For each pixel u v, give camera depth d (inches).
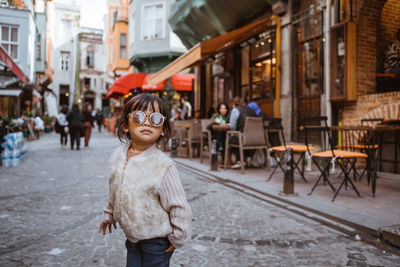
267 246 118.6
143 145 57.2
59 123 511.2
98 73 1836.9
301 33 342.3
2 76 459.2
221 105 344.2
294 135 347.6
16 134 345.1
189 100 700.7
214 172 274.2
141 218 55.2
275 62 370.9
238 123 287.3
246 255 111.0
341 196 183.3
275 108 374.3
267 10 399.9
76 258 107.7
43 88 1051.9
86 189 218.7
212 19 491.8
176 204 54.8
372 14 284.2
